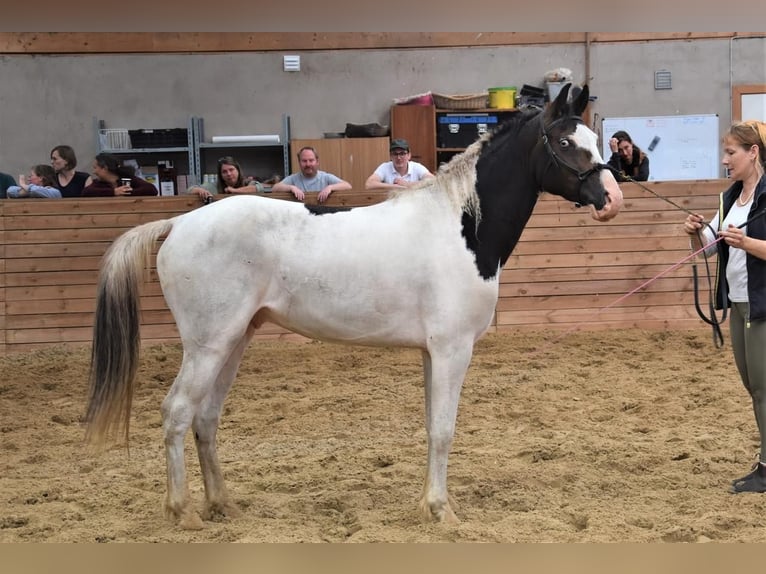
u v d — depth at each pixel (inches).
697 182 321.1
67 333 308.2
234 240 138.9
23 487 166.6
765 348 153.7
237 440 202.7
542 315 323.3
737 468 171.6
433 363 141.3
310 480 169.3
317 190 309.3
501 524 142.0
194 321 138.9
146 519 147.0
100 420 140.0
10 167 435.2
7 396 249.3
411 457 184.9
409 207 143.9
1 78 431.2
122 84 436.1
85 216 305.7
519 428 210.1
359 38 443.5
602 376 260.5
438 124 429.7
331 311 140.9
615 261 323.0
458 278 140.3
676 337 309.4
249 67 441.1
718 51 452.1
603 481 164.7
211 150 439.8
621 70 452.1
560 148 143.6
